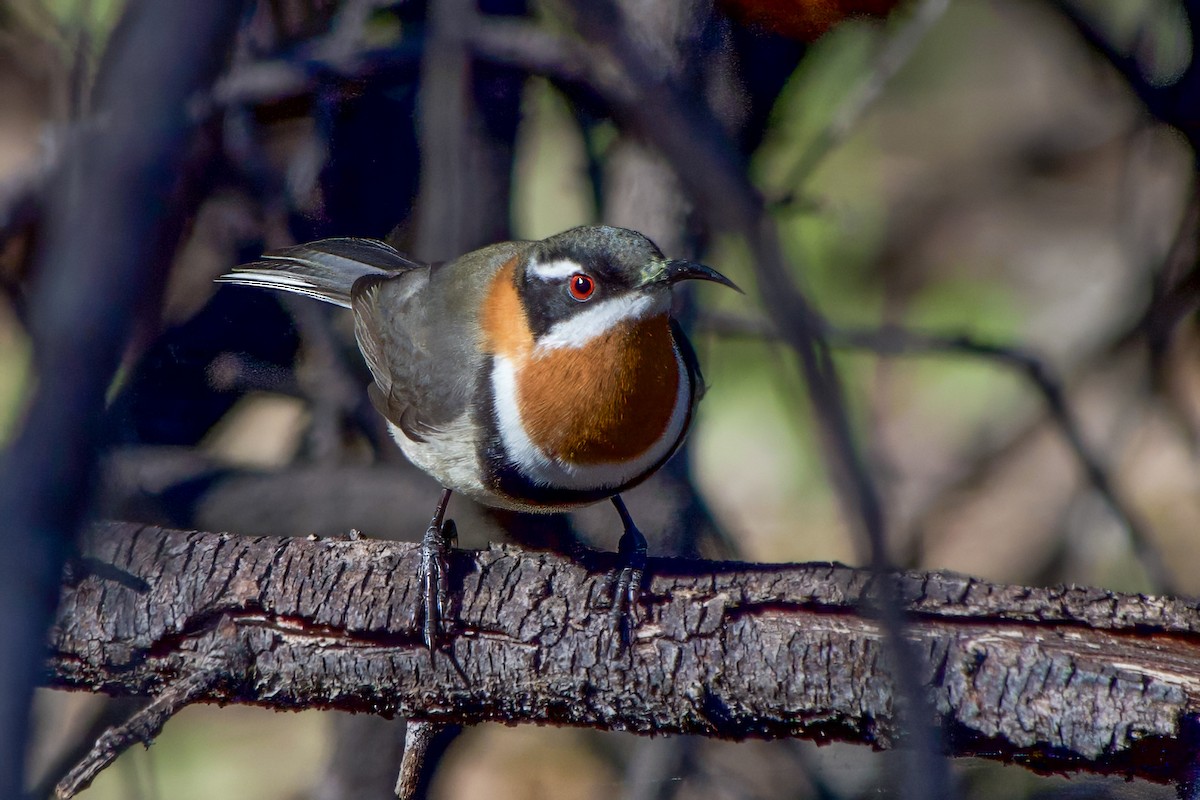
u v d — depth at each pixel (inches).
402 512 457.1
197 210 386.0
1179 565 652.1
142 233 100.3
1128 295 615.2
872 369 760.3
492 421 380.5
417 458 408.8
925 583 300.0
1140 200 564.1
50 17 384.8
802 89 533.0
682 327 483.5
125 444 404.8
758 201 134.0
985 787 405.4
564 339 364.5
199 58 101.3
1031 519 687.7
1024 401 703.1
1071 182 844.0
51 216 132.7
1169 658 286.4
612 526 484.4
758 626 303.7
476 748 654.5
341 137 433.4
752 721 305.0
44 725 508.1
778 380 740.7
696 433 515.8
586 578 317.4
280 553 319.9
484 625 313.3
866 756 487.8
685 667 304.7
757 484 733.3
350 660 313.3
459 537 462.9
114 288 99.3
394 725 485.1
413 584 316.2
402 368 404.5
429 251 420.5
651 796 493.7
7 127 556.4
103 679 318.7
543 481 382.3
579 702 311.3
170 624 313.3
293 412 646.5
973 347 497.4
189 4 100.7
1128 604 293.9
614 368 362.3
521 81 443.5
